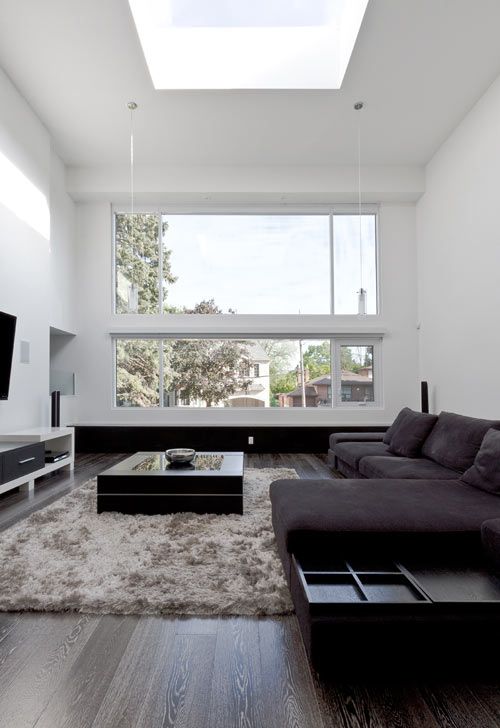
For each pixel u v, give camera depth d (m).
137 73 4.43
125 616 1.87
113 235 6.77
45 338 5.23
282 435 6.34
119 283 6.79
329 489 2.55
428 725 1.30
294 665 1.56
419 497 2.38
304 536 1.92
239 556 2.42
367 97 4.81
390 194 6.46
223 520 3.08
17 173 4.61
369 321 6.71
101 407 6.59
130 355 6.75
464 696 1.41
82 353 6.61
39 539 2.70
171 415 6.62
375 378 6.77
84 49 4.11
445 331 5.71
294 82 4.61
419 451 4.03
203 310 6.80
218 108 4.98
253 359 6.80
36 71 4.37
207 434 6.33
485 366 4.74
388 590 1.59
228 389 6.77
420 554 1.92
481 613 1.48
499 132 4.46
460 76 4.50
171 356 6.76
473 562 1.85
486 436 2.89
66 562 2.36
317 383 6.79
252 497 3.78
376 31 3.92
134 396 6.72
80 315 6.62
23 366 4.72
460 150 5.30
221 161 6.22
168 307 6.80
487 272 4.70
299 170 6.36
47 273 5.27
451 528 1.94
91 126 5.31
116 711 1.34
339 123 5.31
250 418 6.63
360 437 5.00
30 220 4.88
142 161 6.21
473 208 4.98
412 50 4.15
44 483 4.37
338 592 1.58
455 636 1.46
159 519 3.10
